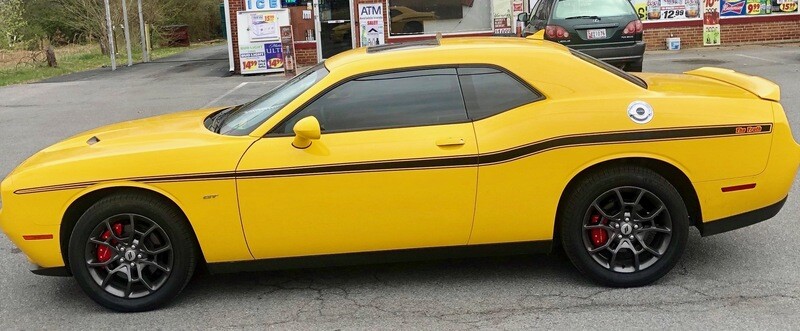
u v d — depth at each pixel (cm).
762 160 434
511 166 423
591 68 444
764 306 416
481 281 468
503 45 459
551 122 425
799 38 1920
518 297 441
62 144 478
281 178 418
